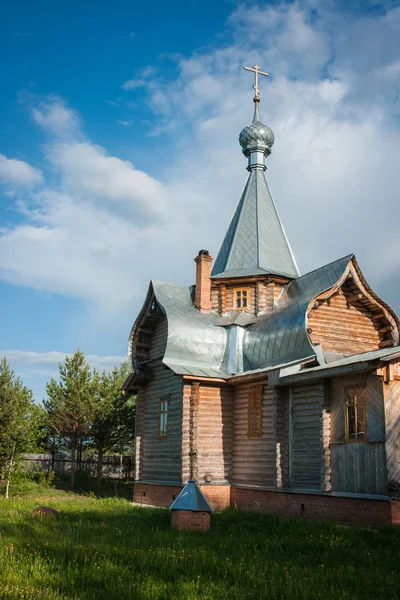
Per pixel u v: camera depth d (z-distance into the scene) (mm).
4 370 29125
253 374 21594
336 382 18500
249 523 16469
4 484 28312
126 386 27453
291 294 25016
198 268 26562
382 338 23438
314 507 18344
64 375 33969
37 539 13086
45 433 36219
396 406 16438
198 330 24516
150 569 10453
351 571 10391
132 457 37625
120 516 17797
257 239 27984
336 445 18047
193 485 15742
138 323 27031
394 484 15875
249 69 32469
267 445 21125
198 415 22844
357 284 22422
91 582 9336
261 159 30953
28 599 8172
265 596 8781
